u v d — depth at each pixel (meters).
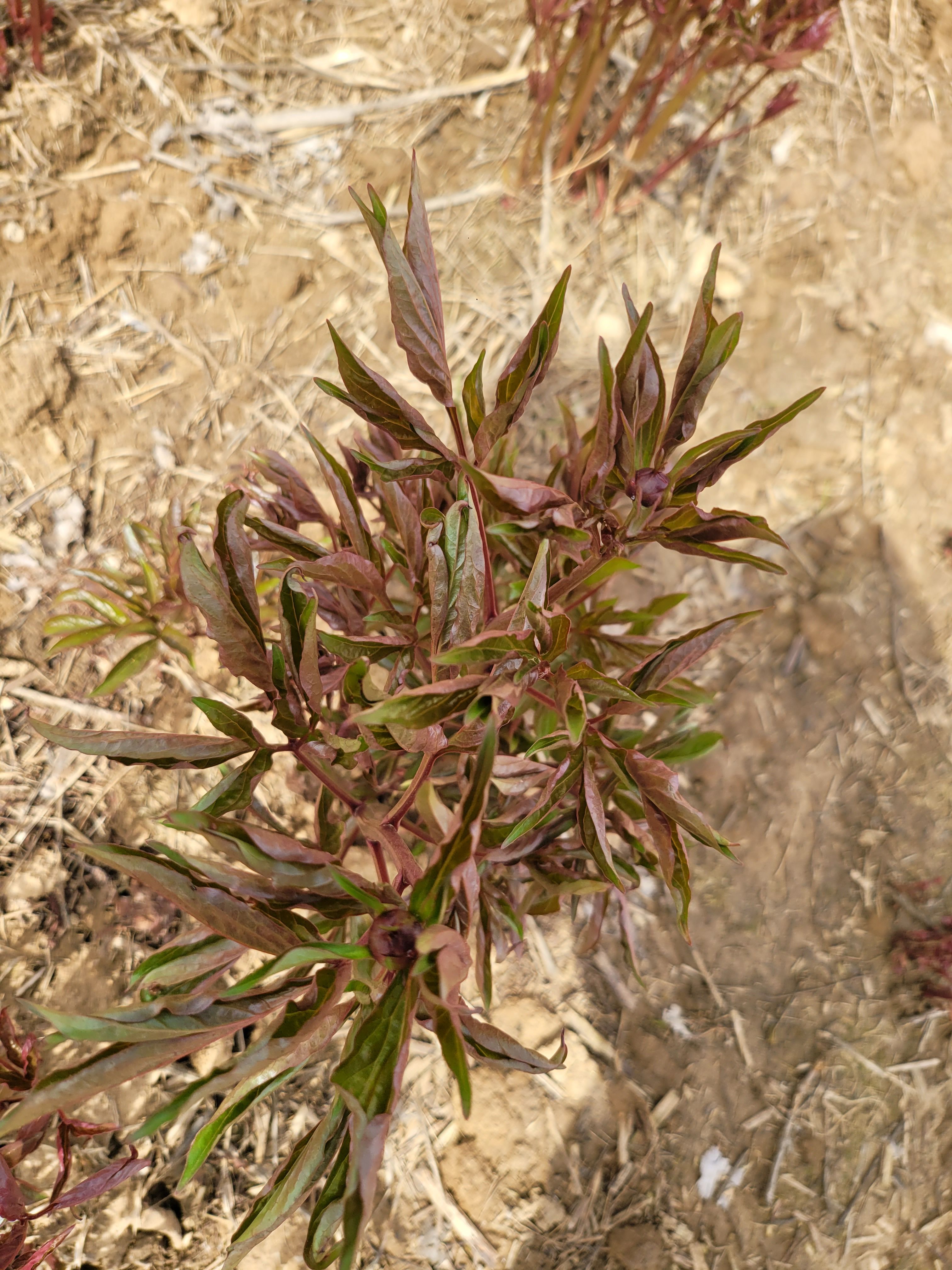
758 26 0.70
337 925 0.45
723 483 0.93
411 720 0.38
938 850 0.88
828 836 0.87
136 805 0.75
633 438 0.45
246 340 0.88
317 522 0.57
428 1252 0.71
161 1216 0.68
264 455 0.56
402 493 0.49
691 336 0.44
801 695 0.89
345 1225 0.33
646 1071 0.78
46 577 0.79
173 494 0.83
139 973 0.40
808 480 0.95
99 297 0.86
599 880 0.54
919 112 1.04
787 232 1.00
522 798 0.54
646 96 0.99
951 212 1.03
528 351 0.41
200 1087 0.35
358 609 0.54
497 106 0.98
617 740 0.59
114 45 0.90
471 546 0.42
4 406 0.81
